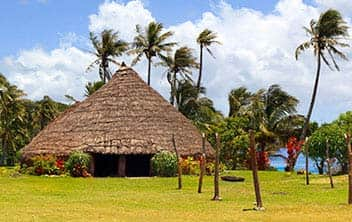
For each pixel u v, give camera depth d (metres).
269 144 59.94
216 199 22.98
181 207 20.19
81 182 32.81
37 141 43.53
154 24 65.50
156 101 43.78
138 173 43.78
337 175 37.72
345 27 56.25
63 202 21.52
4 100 75.31
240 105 65.44
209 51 68.19
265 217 17.58
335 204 21.59
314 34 57.00
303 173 42.31
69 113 44.38
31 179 34.94
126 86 44.09
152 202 21.81
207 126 58.28
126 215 17.67
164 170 38.56
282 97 61.44
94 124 41.56
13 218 16.66
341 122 43.56
